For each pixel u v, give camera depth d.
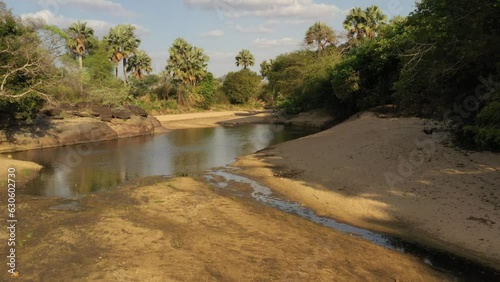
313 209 11.95
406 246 8.99
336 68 35.31
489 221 9.68
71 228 8.83
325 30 46.53
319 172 16.27
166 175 17.08
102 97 35.94
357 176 14.87
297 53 48.00
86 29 47.12
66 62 33.88
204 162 20.77
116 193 12.84
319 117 42.56
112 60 52.94
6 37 19.95
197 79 67.25
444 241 9.17
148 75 68.75
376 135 21.38
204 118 56.50
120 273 6.50
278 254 7.77
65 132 28.44
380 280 6.98
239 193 13.82
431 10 13.40
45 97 22.80
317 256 7.83
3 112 23.91
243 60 90.62
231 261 7.23
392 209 11.33
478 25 11.06
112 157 22.66
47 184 15.25
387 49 27.61
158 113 60.09
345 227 10.37
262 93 84.12
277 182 15.43
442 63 13.05
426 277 7.30
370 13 43.94
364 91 32.31
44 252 7.41
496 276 7.41
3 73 20.00
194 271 6.71
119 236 8.31
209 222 9.73
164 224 9.30
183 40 65.19
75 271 6.59
